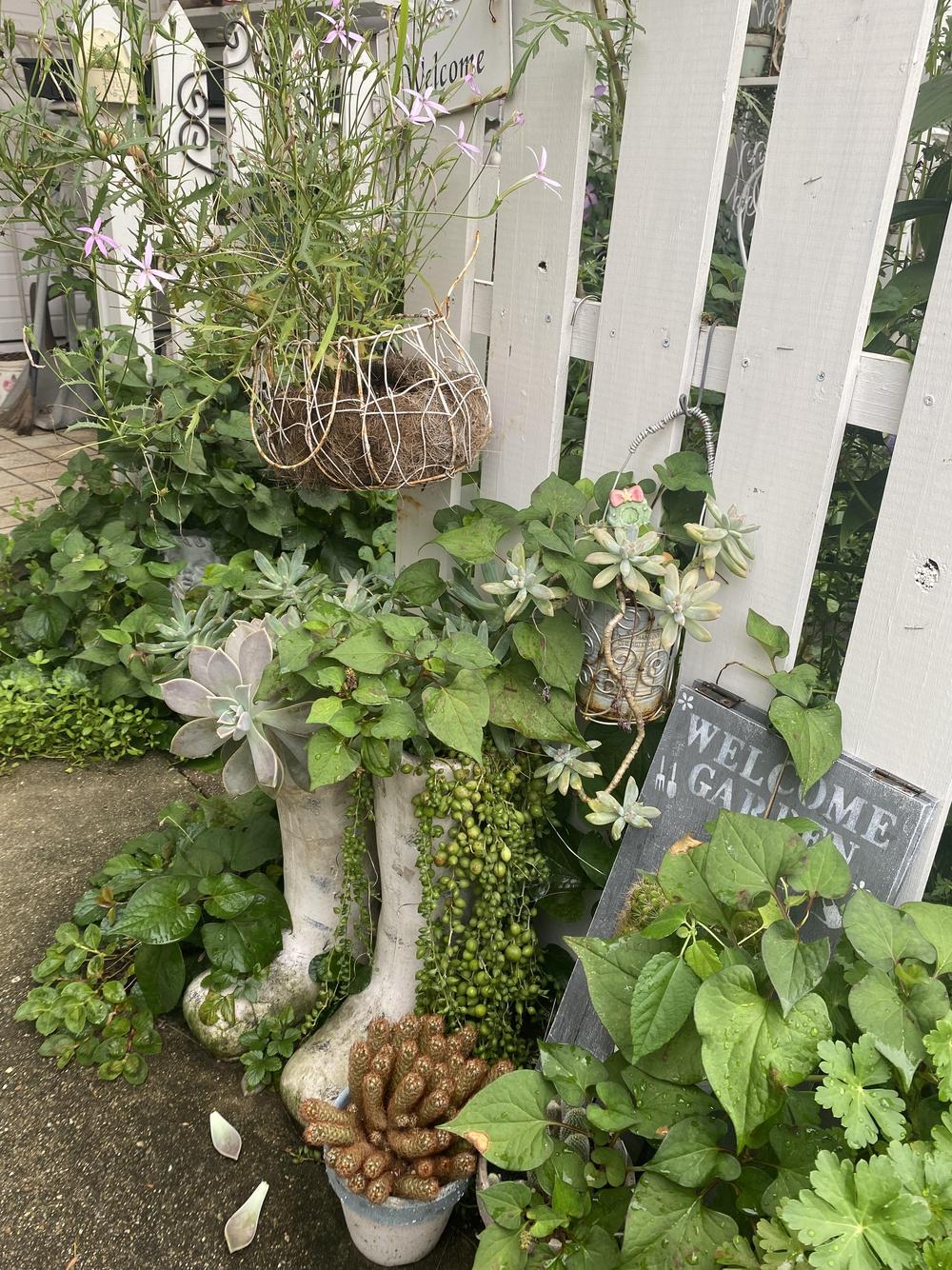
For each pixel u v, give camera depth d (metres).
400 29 1.54
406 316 1.83
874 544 1.36
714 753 1.55
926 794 1.36
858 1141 1.02
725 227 2.47
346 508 3.14
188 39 2.12
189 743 1.67
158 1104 1.77
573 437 2.03
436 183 1.90
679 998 1.21
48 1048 1.84
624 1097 1.26
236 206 1.81
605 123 2.07
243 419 2.92
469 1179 1.55
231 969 1.86
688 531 1.49
